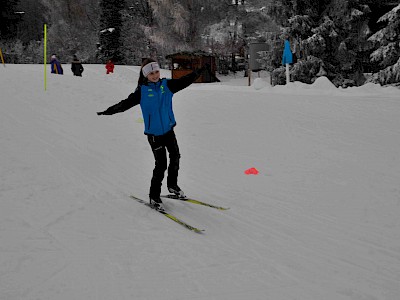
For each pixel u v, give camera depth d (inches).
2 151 267.4
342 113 442.9
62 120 368.2
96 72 1213.7
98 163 267.6
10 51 1681.8
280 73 1037.8
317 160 292.5
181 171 267.4
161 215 188.9
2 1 1684.3
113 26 1716.3
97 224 172.7
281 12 1041.5
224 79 1553.9
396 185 242.2
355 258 155.4
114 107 187.2
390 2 1035.3
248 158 297.6
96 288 123.0
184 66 1386.6
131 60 1734.7
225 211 201.0
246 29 1717.5
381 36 810.8
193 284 128.1
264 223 187.5
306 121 407.5
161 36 1594.5
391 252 161.6
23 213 179.2
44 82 503.8
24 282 124.5
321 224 188.2
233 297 121.6
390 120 411.2
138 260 142.3
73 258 141.2
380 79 825.5
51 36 1833.2
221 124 393.7
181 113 435.5
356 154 305.9
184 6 1577.3
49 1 1923.0
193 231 173.0
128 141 328.5
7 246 147.6
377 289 132.0
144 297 119.3
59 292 120.0
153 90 188.4
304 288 129.7
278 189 236.4
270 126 388.2
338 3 955.3
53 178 230.1
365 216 198.5
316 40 946.7
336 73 1008.9
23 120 351.3
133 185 232.8
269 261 148.4
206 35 1780.3
